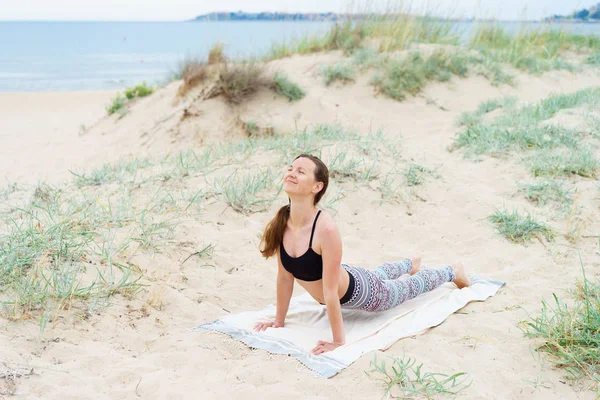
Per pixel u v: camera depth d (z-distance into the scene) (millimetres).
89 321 3742
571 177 6543
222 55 12758
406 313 4043
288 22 15984
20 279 3885
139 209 5453
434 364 3438
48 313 3672
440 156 7852
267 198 5906
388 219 5938
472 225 5797
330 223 3510
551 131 7781
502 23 15914
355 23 14219
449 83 12430
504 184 6613
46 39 71875
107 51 50094
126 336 3701
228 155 7102
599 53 15961
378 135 7887
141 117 12758
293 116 10773
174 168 6473
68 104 18359
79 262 4277
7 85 25328
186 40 70938
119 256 4543
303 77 12391
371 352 3523
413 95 11945
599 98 9617
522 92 12648
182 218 5387
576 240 5301
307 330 3896
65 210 5477
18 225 5051
